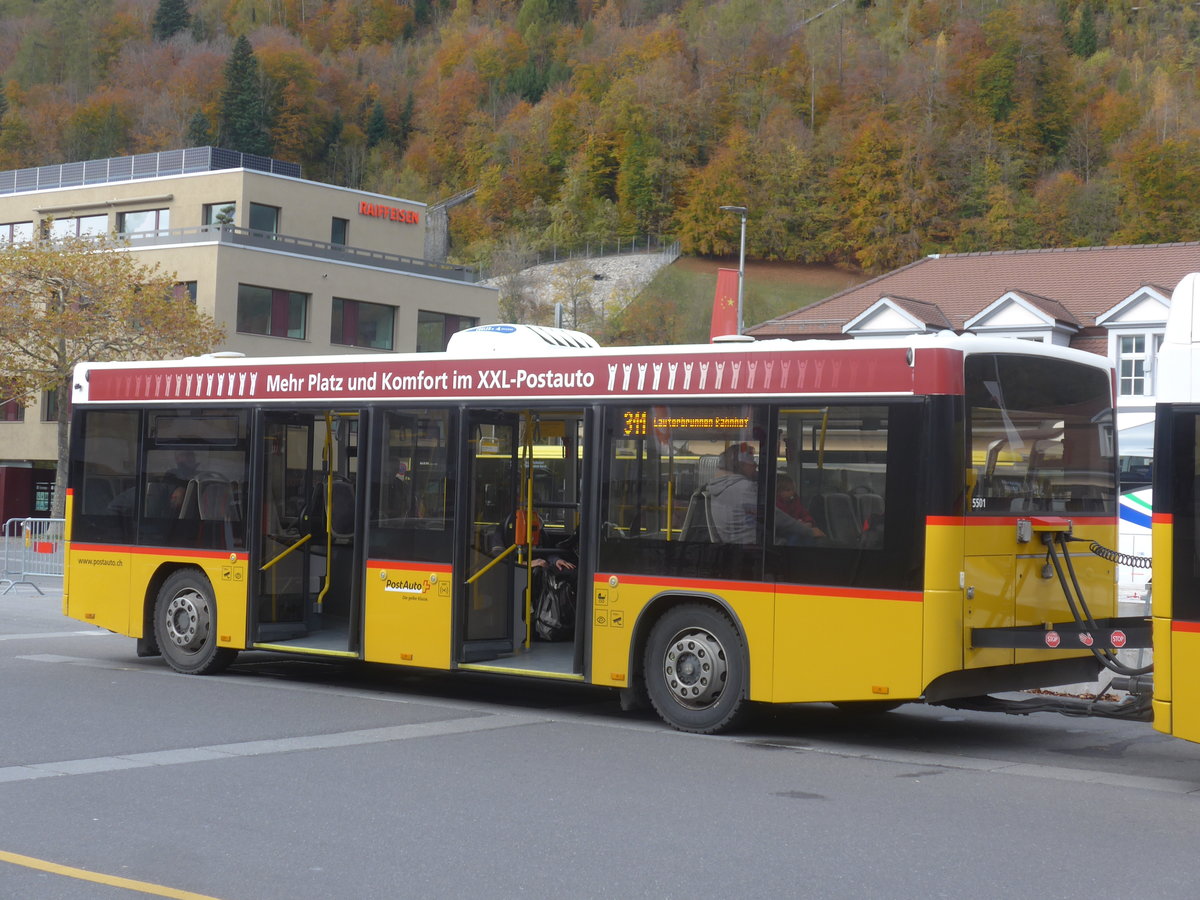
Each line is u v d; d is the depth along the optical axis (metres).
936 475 9.96
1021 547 10.53
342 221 58.12
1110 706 10.12
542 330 12.68
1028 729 11.92
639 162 141.62
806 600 10.42
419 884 6.39
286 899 6.12
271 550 13.74
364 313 54.47
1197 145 111.00
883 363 10.25
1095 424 11.48
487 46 169.62
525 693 13.50
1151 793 8.90
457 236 146.12
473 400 12.27
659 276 130.00
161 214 55.19
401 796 8.35
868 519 10.20
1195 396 8.77
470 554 12.28
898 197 124.12
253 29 166.25
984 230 118.81
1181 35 139.25
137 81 146.88
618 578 11.34
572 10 179.38
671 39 153.62
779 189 131.75
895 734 11.42
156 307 42.69
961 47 130.00
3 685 13.04
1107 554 11.30
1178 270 44.41
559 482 13.04
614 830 7.52
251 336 50.19
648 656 11.23
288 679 14.11
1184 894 6.39
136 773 8.96
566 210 142.38
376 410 12.88
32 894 6.15
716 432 10.97
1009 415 10.52
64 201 57.00
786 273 129.00
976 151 123.12
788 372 10.67
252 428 13.77
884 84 133.62
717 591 10.84
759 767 9.55
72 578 15.05
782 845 7.23
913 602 9.96
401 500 12.65
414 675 14.87
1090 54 135.75
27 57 150.38
